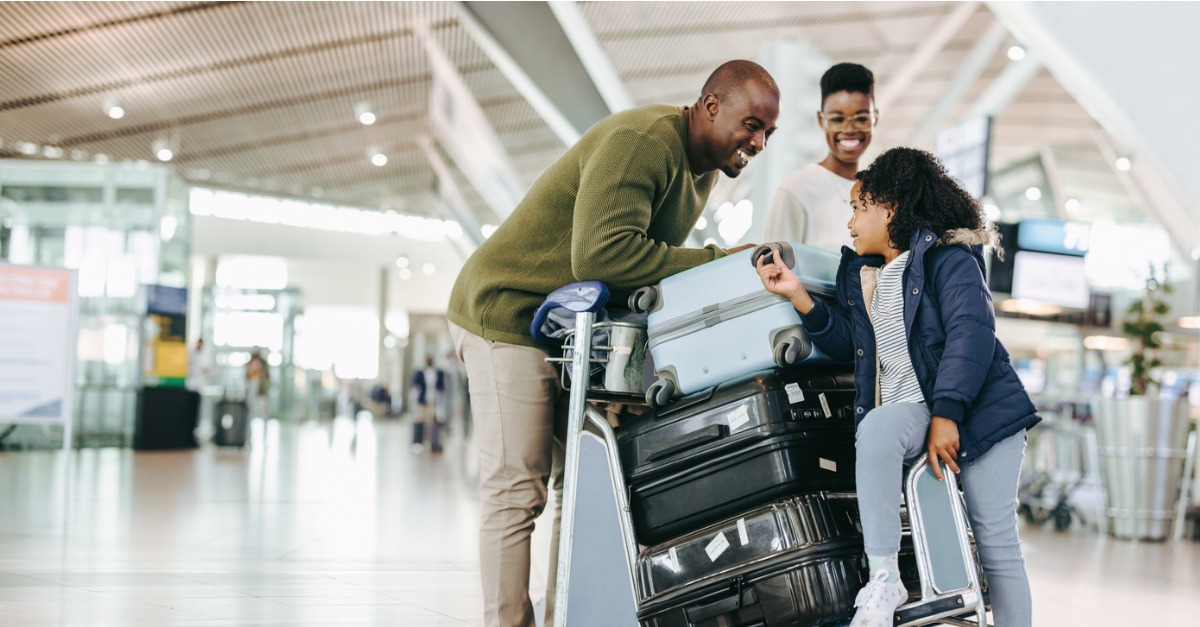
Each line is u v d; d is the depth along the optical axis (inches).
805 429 96.9
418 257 1290.6
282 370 1047.0
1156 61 238.8
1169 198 652.7
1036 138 831.7
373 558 204.8
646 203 106.5
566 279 114.0
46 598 153.2
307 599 160.1
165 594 159.9
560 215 114.0
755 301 97.8
